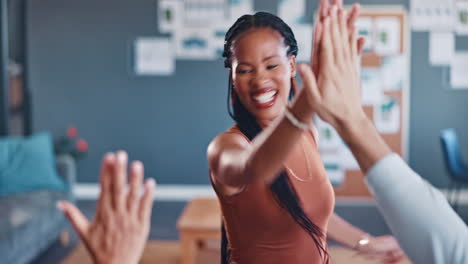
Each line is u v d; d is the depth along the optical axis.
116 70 6.50
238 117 0.88
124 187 0.60
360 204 6.24
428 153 6.37
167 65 6.46
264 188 0.90
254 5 6.35
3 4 5.45
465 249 0.53
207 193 6.55
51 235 4.24
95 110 6.54
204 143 6.53
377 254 1.06
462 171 5.41
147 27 6.45
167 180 6.58
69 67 6.51
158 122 6.53
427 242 0.54
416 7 6.24
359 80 0.60
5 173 4.58
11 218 3.83
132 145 6.57
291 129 0.64
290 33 0.87
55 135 6.56
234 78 0.87
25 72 6.41
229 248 0.98
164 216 5.66
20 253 3.64
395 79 6.29
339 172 6.34
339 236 1.08
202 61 6.45
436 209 0.54
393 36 6.25
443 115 6.33
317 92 0.58
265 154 0.66
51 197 4.48
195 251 4.06
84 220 0.61
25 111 6.43
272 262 0.93
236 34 0.87
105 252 0.60
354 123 0.58
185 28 6.42
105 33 6.47
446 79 6.30
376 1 6.24
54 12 6.46
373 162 0.57
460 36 6.25
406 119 6.32
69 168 4.84
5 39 5.49
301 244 0.94
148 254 4.23
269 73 0.85
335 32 0.60
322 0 0.62
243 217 0.92
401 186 0.55
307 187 0.94
